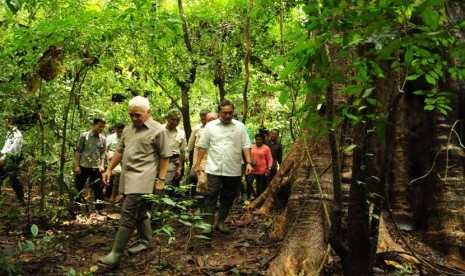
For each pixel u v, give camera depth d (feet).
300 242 15.51
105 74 26.66
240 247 18.08
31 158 20.76
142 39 23.52
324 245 15.37
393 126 11.53
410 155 18.80
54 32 19.27
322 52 7.61
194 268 15.60
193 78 34.58
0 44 19.39
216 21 35.55
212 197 19.89
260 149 34.91
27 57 18.98
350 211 11.82
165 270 15.34
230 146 20.30
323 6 7.85
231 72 36.52
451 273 15.14
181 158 25.63
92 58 21.25
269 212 22.57
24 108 20.17
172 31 23.03
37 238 19.07
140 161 16.02
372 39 7.30
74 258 16.60
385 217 18.37
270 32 35.63
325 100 9.67
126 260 16.42
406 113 19.01
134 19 21.47
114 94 32.99
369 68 9.04
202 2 35.45
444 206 17.15
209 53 35.88
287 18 29.17
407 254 14.43
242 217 23.13
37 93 20.53
